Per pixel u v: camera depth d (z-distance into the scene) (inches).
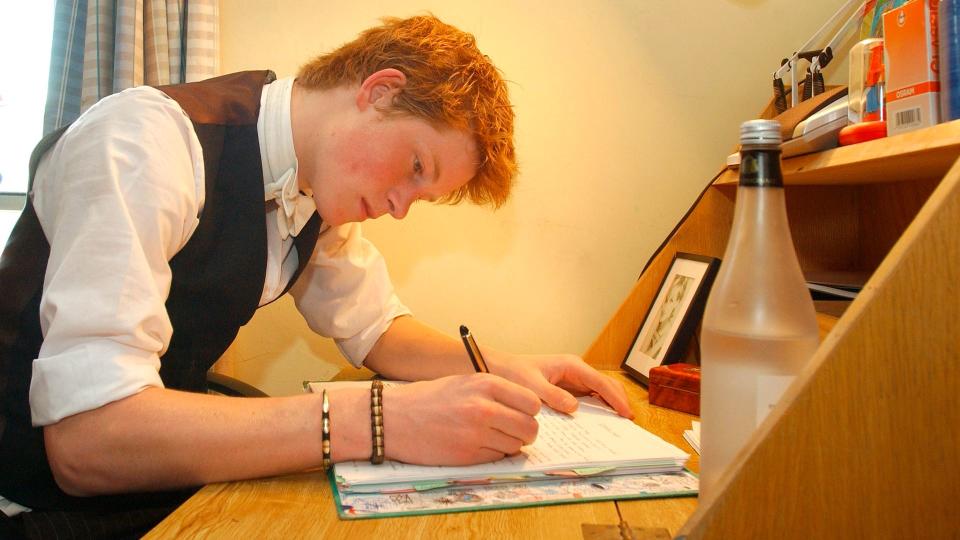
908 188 43.2
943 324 17.9
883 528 17.8
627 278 56.2
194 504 24.3
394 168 33.7
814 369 17.6
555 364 39.7
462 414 27.0
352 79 34.4
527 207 55.8
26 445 30.2
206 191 32.5
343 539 21.7
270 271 37.6
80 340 25.9
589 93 55.3
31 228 31.8
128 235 27.0
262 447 26.2
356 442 26.8
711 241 48.6
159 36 52.8
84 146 28.6
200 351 35.5
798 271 20.2
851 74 32.8
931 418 17.8
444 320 56.5
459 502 24.6
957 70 25.0
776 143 20.3
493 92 35.3
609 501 25.2
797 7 54.4
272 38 55.0
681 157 55.6
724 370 19.8
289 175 34.6
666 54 55.1
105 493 27.0
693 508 24.7
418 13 54.8
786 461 17.5
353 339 45.3
